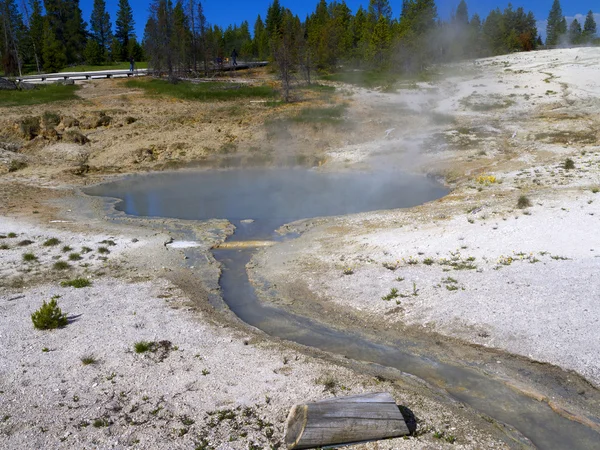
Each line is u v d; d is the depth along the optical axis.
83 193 25.45
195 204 22.92
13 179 27.88
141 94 44.84
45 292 12.91
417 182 25.95
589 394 8.35
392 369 9.38
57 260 15.41
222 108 40.19
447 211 18.75
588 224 15.56
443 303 11.52
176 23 63.25
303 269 14.43
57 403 8.20
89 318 11.33
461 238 15.46
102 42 91.62
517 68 52.56
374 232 17.06
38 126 34.62
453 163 27.22
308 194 24.34
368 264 14.23
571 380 8.71
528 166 24.64
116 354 9.70
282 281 13.80
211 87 47.91
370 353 10.09
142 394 8.45
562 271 12.43
